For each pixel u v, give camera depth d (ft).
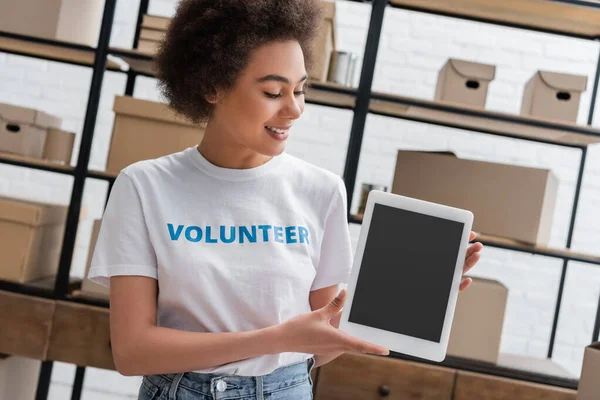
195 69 3.51
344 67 7.91
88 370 10.19
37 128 8.14
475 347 7.70
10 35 7.70
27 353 7.55
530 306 10.00
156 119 7.74
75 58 8.55
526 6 7.86
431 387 7.44
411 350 3.43
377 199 3.55
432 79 10.11
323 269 3.80
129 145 7.79
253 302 3.44
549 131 8.04
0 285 7.68
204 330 3.45
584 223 10.07
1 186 10.14
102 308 7.58
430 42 10.12
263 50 3.33
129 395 10.19
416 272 3.48
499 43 10.11
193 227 3.47
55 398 10.18
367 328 3.47
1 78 10.18
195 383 3.43
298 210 3.64
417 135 10.09
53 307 7.55
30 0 7.73
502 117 7.60
